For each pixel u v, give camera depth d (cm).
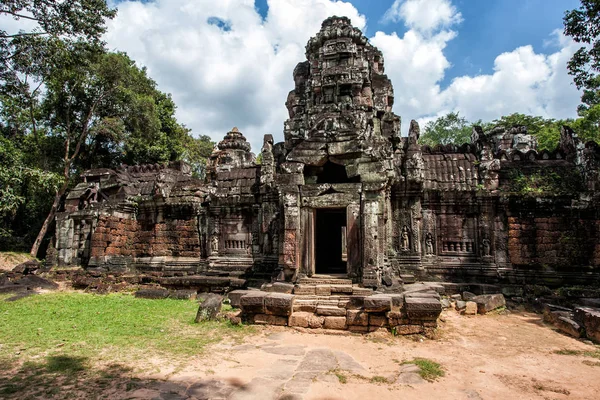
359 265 1059
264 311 929
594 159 1425
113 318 981
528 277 1390
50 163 2739
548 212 1421
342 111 1298
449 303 1195
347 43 1478
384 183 1059
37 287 1555
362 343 796
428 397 539
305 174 1183
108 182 1980
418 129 1591
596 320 845
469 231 1464
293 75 1722
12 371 602
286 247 1097
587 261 1367
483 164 1474
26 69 1454
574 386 590
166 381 569
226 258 1628
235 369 629
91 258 1772
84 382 559
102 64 2502
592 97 2761
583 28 1246
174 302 1238
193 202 1736
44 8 1381
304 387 559
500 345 812
